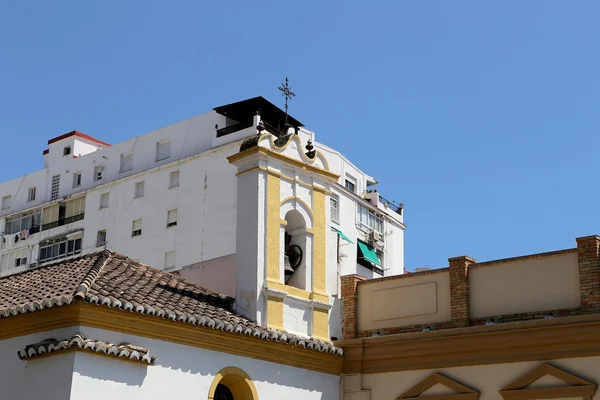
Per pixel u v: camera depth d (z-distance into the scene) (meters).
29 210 75.50
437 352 26.64
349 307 29.23
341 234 65.62
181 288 27.09
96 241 69.19
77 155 75.44
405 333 27.62
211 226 61.16
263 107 61.91
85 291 21.89
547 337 24.64
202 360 24.44
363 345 28.05
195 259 61.19
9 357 23.02
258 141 28.31
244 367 25.56
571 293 25.03
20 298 24.27
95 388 21.53
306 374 27.41
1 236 77.00
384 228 74.00
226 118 64.00
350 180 71.56
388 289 28.70
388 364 27.64
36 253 73.94
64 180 74.69
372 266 70.75
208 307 26.36
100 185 70.06
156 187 65.44
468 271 27.19
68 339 21.59
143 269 27.36
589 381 23.78
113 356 21.92
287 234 29.56
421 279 28.05
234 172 61.03
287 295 27.92
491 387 25.47
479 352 25.89
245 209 28.34
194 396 23.95
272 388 26.20
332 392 28.12
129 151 69.44
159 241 63.91
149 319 23.08
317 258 29.41
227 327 24.72
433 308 27.52
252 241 27.83
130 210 67.06
